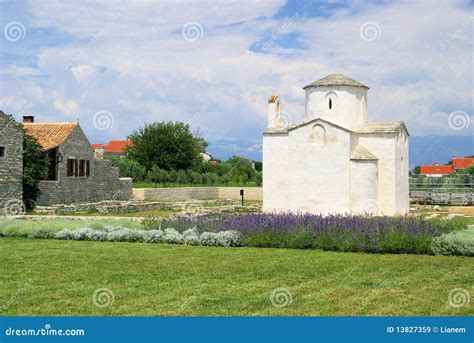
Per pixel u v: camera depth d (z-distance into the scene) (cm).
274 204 4112
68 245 2336
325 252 2120
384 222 2322
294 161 3912
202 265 1822
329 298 1372
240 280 1580
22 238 2602
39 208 3956
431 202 5150
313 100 4125
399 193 3975
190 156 7806
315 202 3850
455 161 10819
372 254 2066
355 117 4069
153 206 4684
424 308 1289
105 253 2094
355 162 3769
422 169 10931
